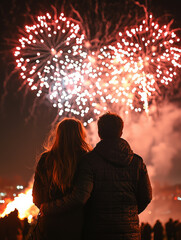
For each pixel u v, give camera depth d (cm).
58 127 364
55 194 346
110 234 325
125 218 331
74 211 331
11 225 797
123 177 338
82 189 325
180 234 1204
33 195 362
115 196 332
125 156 341
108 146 341
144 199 352
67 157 349
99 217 328
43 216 337
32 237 346
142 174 350
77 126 364
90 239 326
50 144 376
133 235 331
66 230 329
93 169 334
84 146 362
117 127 353
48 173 354
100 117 361
